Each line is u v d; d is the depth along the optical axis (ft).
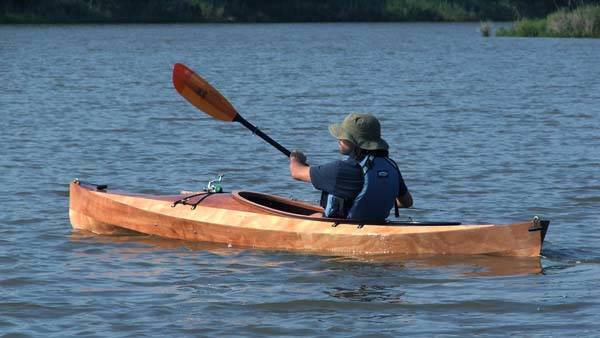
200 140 175.11
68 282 86.84
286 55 442.09
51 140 172.86
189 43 523.70
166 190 132.46
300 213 106.83
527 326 74.95
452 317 77.30
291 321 76.38
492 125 199.21
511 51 471.62
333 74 338.95
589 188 131.54
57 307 79.51
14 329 74.08
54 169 145.18
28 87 276.41
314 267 92.12
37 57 405.39
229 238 101.19
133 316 77.30
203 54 442.91
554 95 262.67
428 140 177.47
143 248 100.17
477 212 118.52
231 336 72.84
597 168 147.13
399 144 172.86
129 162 152.15
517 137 181.16
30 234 105.60
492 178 139.64
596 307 79.46
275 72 347.15
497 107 232.94
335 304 80.69
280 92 272.31
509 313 78.18
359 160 96.37
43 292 83.61
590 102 243.40
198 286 85.87
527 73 343.87
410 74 340.39
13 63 370.94
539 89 281.13
